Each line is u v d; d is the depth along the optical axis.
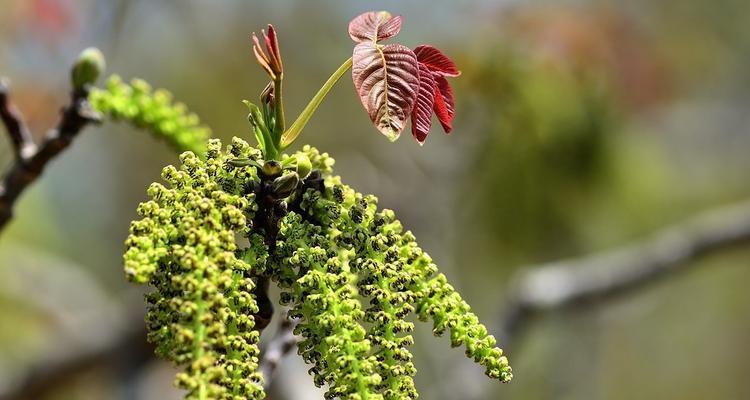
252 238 1.66
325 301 1.56
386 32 1.74
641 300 9.65
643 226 5.98
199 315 1.41
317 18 8.11
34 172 2.25
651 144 6.48
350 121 7.84
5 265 6.77
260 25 8.04
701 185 8.55
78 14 6.02
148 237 1.50
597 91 5.77
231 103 8.00
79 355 5.54
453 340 1.60
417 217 6.18
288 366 4.46
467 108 5.84
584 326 6.46
